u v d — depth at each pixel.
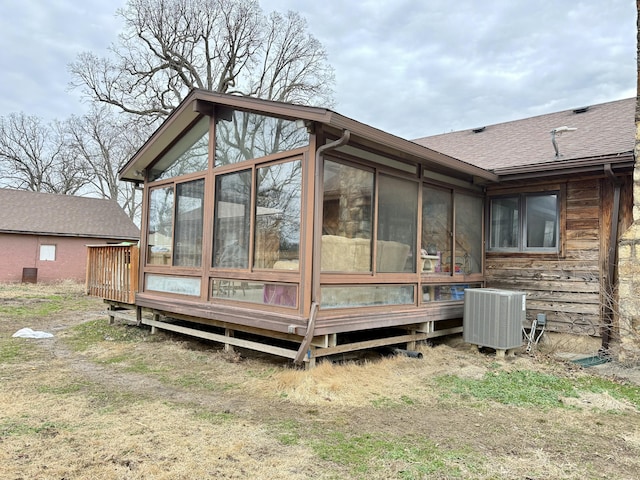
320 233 4.75
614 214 6.18
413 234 6.08
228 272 5.74
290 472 2.71
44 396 4.11
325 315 4.82
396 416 3.79
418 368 5.28
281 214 5.13
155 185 7.46
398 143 5.01
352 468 2.79
